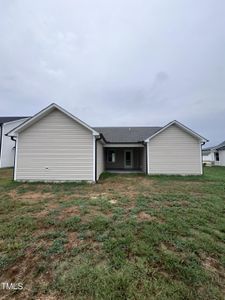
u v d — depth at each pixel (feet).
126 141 49.49
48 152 33.42
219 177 38.78
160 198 20.21
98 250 9.63
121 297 6.56
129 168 58.13
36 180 33.17
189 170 42.29
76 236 11.23
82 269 8.07
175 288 7.00
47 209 16.60
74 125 33.55
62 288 7.07
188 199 20.02
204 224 13.17
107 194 22.61
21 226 12.74
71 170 33.22
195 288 7.12
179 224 12.82
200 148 42.47
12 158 63.05
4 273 8.09
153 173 42.47
